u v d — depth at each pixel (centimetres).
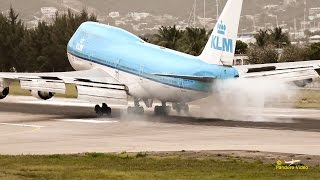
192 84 18688
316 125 17625
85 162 11700
